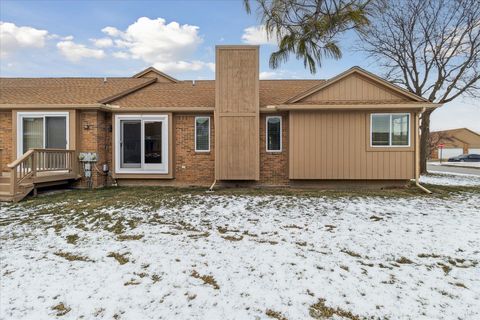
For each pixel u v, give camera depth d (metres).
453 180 12.69
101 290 3.09
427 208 6.69
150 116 10.05
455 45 15.74
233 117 9.64
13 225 5.34
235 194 8.35
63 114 9.48
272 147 10.09
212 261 3.79
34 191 8.00
